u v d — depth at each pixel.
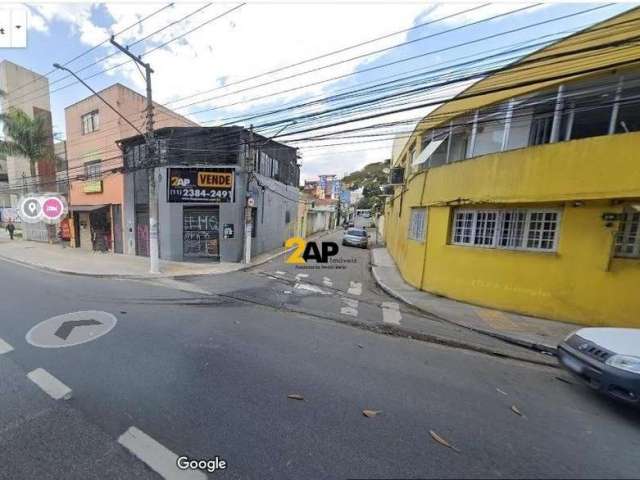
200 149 12.09
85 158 15.45
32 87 20.62
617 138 5.34
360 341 4.91
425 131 9.65
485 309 7.00
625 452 2.56
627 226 5.74
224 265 11.79
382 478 2.15
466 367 4.18
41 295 6.84
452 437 2.64
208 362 3.87
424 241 8.73
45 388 3.13
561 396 3.50
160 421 2.67
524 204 6.67
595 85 5.75
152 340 4.49
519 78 6.51
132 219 13.65
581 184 5.71
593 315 5.92
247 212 12.27
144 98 14.74
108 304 6.28
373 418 2.85
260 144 12.42
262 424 2.69
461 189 7.55
